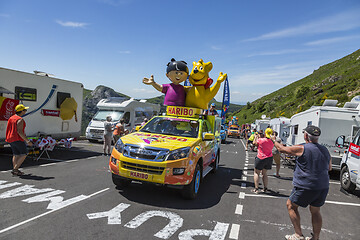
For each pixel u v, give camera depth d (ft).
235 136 117.39
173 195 19.04
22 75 28.91
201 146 19.88
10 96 27.78
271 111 262.88
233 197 19.85
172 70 24.11
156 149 16.78
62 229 12.18
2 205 14.79
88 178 22.43
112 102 53.93
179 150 17.06
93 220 13.52
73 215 13.99
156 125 21.95
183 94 25.02
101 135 49.62
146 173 16.49
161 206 16.46
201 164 20.08
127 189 19.63
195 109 23.39
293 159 37.14
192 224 13.91
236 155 48.11
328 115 31.89
